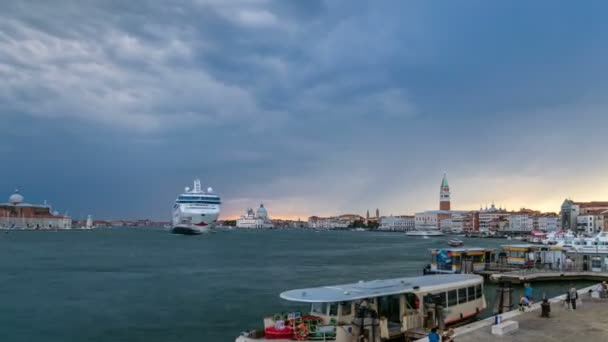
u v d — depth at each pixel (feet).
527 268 268.21
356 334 108.06
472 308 140.97
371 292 119.44
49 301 216.33
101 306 204.03
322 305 115.34
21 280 291.58
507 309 162.91
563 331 110.93
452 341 93.45
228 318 180.45
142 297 227.61
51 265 391.04
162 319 178.50
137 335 156.87
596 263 264.93
